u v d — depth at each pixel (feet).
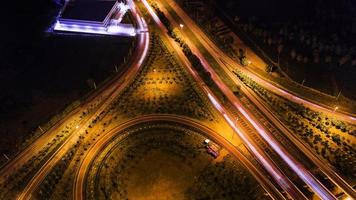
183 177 212.02
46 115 261.03
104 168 220.64
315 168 211.20
